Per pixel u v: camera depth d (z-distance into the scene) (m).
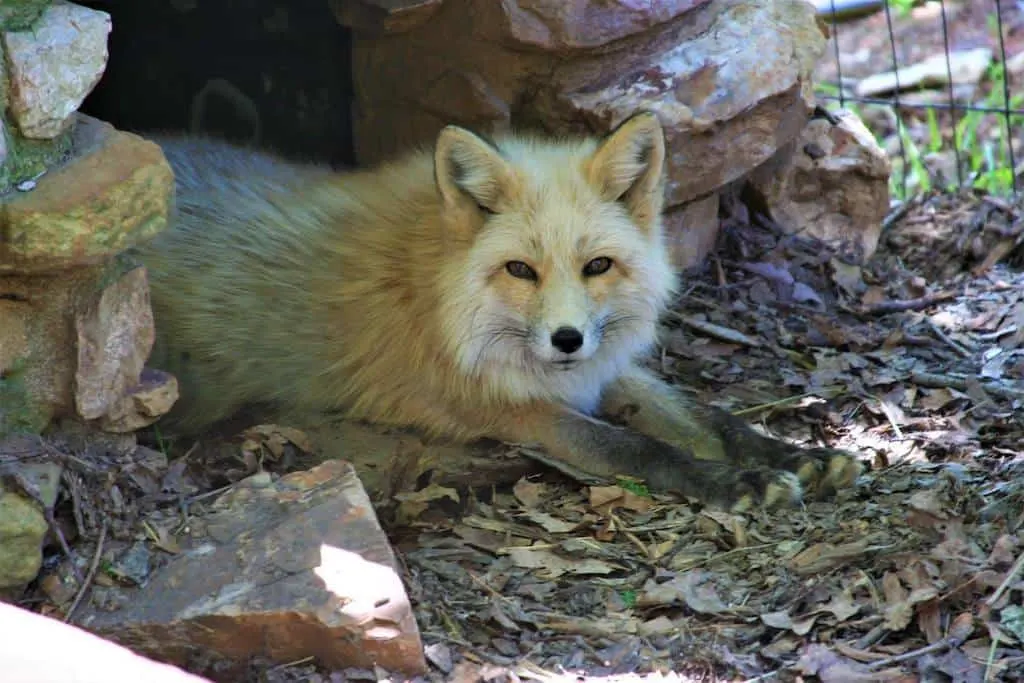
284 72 14.30
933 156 19.08
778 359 12.22
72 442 8.23
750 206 14.33
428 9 12.44
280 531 7.80
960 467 9.79
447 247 9.84
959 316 12.95
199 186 11.29
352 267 10.49
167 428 10.39
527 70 12.59
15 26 7.59
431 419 10.45
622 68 12.81
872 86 21.53
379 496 9.63
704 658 7.66
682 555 8.92
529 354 9.90
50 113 7.64
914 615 7.89
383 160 13.51
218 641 7.23
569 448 10.17
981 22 23.69
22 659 4.63
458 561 8.86
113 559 7.62
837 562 8.52
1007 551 8.15
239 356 10.58
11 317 7.80
